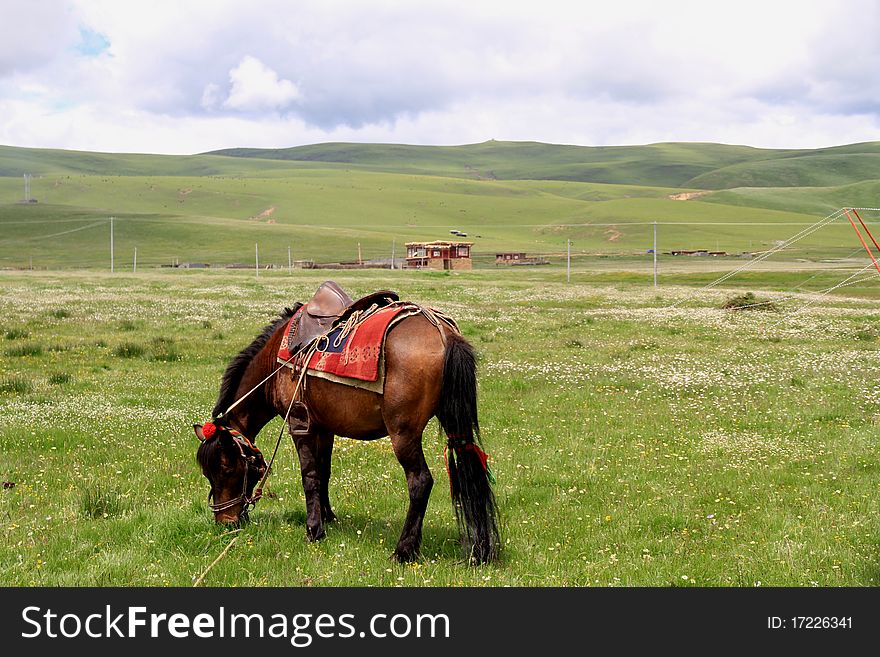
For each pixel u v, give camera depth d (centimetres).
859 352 2292
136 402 1572
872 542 830
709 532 875
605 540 851
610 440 1306
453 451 803
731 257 11806
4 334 2530
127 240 14788
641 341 2548
